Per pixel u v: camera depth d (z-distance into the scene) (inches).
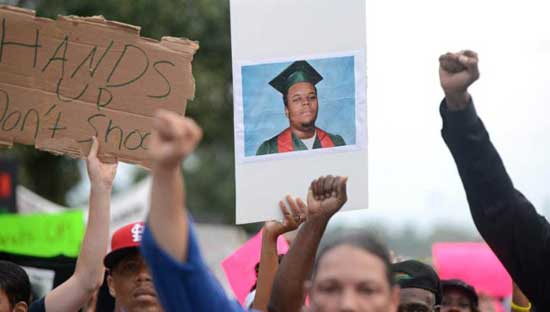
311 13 386.3
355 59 388.8
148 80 385.7
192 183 1434.5
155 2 1175.0
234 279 481.7
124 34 386.6
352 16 388.5
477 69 306.8
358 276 261.6
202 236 1081.4
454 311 484.7
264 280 384.5
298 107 386.3
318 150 387.9
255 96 384.5
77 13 1168.8
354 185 390.0
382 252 267.7
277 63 385.1
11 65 386.6
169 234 243.3
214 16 1203.9
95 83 386.3
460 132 310.5
